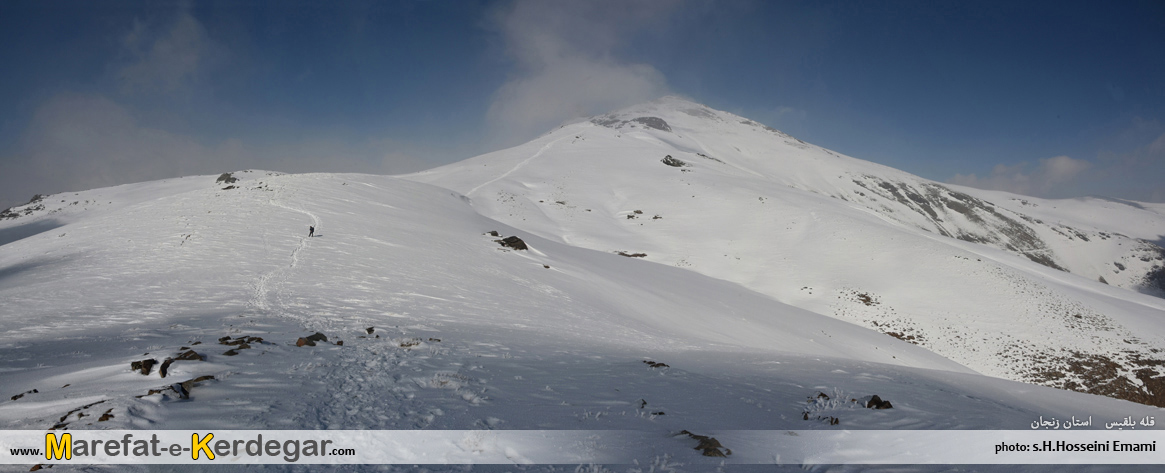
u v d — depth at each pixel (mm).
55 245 27812
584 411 7652
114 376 7562
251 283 20828
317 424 6086
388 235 33969
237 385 7215
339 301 19109
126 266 22891
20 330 12781
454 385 8398
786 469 5938
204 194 43562
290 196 42688
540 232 55656
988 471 6191
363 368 9031
